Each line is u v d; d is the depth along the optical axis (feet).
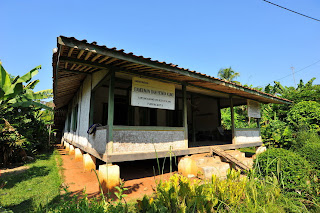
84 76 26.07
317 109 33.04
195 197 7.74
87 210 7.64
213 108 36.96
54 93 24.18
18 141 25.80
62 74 21.43
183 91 21.81
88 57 13.67
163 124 33.17
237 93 28.25
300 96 41.37
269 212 7.96
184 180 9.21
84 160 21.62
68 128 45.21
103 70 18.47
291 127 33.91
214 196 8.81
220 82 20.47
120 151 15.74
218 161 21.76
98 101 28.25
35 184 16.79
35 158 31.78
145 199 7.86
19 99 22.15
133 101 17.29
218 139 35.76
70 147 35.91
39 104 23.07
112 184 14.40
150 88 18.63
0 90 16.22
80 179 18.45
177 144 20.12
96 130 19.24
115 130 15.71
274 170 12.32
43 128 41.27
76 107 34.19
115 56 12.55
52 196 13.62
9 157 26.84
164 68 15.30
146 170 22.15
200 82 21.45
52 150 44.01
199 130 39.63
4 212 9.58
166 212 7.09
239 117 60.90
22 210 11.39
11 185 16.46
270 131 35.14
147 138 17.61
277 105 42.57
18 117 29.07
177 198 7.75
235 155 25.31
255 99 32.96
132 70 17.19
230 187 9.27
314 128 32.19
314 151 14.61
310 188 11.00
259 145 32.81
